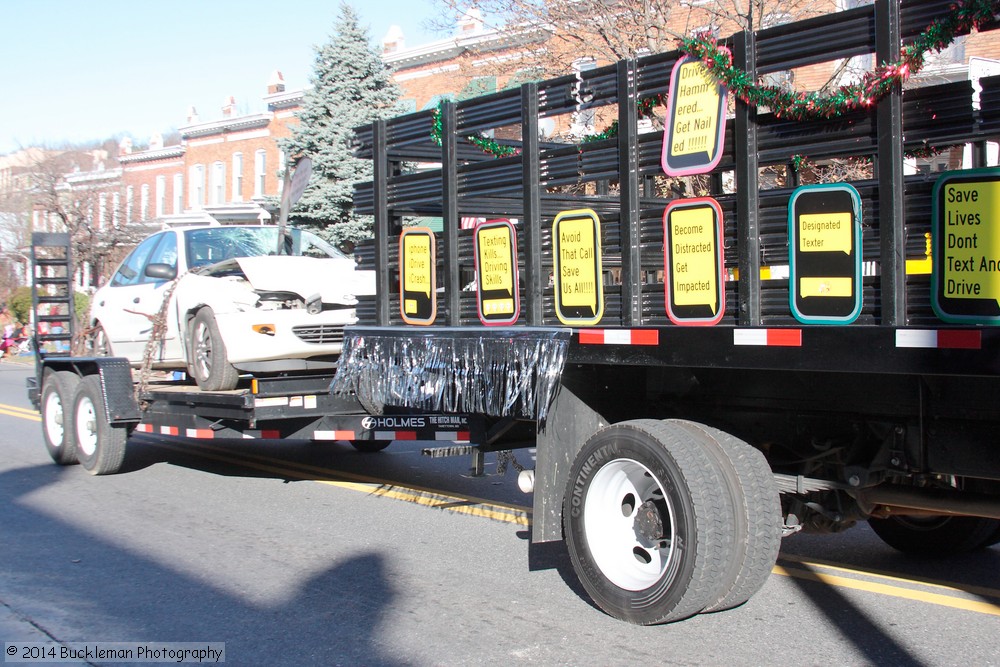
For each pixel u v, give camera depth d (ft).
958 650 14.21
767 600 16.74
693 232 14.55
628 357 15.23
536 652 14.44
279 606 17.01
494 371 17.17
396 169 21.08
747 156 13.78
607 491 15.83
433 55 88.63
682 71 14.70
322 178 77.36
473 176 18.08
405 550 20.72
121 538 22.11
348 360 20.83
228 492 27.40
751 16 41.34
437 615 16.31
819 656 14.03
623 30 45.55
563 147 16.43
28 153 154.30
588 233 16.03
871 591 17.17
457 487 27.96
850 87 12.59
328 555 20.40
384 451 35.19
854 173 30.40
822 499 16.33
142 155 139.95
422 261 19.35
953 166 18.53
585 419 17.12
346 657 14.53
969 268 11.65
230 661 14.49
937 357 11.71
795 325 13.30
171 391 27.81
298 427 25.07
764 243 13.76
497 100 17.57
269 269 27.25
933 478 15.52
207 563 19.86
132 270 33.91
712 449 14.75
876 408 14.62
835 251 12.94
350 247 78.69
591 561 15.71
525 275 17.07
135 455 34.47
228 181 127.65
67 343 35.01
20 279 126.41
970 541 18.66
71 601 17.48
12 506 25.85
